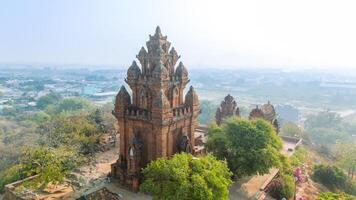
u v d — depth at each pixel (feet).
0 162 251.60
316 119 519.60
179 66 166.71
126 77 163.53
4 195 163.32
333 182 217.97
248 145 161.99
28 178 167.02
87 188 156.87
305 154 253.44
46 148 173.78
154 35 157.69
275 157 156.35
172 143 158.10
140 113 155.53
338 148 308.40
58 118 258.98
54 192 155.12
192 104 166.71
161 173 126.82
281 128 330.13
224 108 250.98
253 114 238.89
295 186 184.44
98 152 213.46
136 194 151.23
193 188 119.55
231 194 160.25
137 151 153.79
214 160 138.10
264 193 163.84
